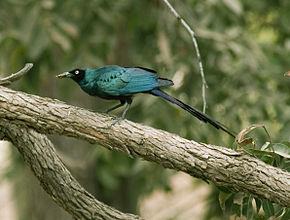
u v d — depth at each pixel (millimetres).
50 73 13773
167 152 6922
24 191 16953
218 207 15891
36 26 12328
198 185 16406
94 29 13719
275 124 14422
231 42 13633
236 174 6777
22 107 7012
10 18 12922
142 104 13508
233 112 13586
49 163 7879
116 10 14234
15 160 16484
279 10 15969
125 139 7004
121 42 15484
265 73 13953
